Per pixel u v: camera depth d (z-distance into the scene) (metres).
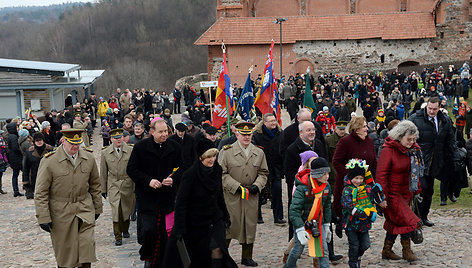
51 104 32.19
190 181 6.66
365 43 51.94
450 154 9.96
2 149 16.89
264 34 51.41
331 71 52.12
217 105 14.16
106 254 9.69
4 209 14.52
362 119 8.37
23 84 31.19
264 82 13.45
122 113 31.36
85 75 37.06
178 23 118.88
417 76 38.56
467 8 51.34
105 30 118.38
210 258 6.64
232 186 8.53
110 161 10.62
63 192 7.84
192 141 9.20
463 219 10.57
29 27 136.12
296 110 29.05
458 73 41.69
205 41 51.34
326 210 7.20
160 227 7.83
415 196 9.07
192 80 56.28
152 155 7.91
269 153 10.82
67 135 7.78
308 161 7.29
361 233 7.52
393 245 8.97
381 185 7.82
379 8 58.66
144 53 113.50
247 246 8.53
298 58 52.03
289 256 7.33
